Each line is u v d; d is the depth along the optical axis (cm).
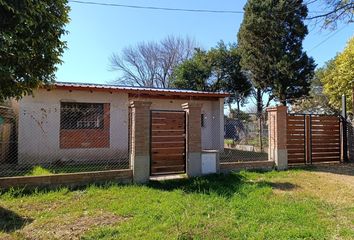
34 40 456
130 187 671
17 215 489
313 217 499
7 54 435
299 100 2372
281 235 418
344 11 747
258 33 2102
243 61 2236
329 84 2638
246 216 496
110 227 439
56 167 988
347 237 420
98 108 1173
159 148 783
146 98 1285
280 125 955
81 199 579
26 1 418
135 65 3434
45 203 552
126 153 1200
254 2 2105
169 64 3431
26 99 1048
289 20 1977
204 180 741
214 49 2675
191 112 812
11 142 1072
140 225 445
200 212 506
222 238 406
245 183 730
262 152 1432
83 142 1138
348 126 1162
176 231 425
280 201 589
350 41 2325
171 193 627
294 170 940
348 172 922
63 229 434
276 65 2042
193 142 807
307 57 2064
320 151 1103
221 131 1410
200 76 2631
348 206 572
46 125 1078
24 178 615
